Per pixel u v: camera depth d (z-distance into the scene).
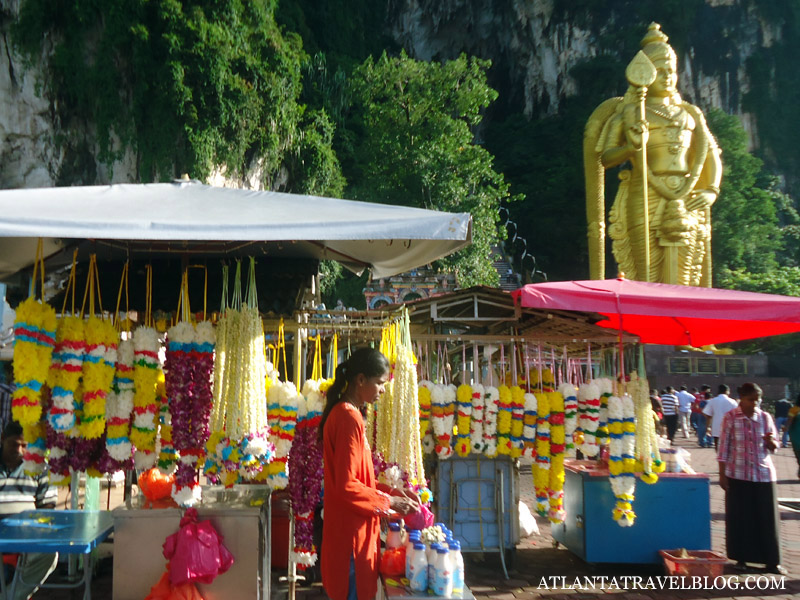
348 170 36.72
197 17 25.77
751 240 43.38
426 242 4.99
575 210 46.69
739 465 6.10
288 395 4.53
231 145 27.09
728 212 42.84
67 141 26.19
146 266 5.00
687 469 6.27
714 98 53.44
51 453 4.04
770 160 53.91
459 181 31.05
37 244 4.90
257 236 3.53
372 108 33.06
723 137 45.34
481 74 33.19
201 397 4.03
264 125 28.20
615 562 5.86
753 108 53.50
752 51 53.84
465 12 53.56
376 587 3.22
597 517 5.91
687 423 19.53
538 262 47.97
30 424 3.91
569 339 5.92
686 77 52.78
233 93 26.58
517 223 48.34
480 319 6.45
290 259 5.30
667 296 5.69
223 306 4.27
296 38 33.12
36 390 3.83
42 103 25.81
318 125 32.81
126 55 25.48
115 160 25.95
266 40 28.31
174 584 3.75
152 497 4.27
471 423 5.66
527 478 11.42
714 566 5.52
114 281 4.98
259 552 4.09
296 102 33.41
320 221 3.62
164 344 4.53
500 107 55.53
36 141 26.09
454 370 9.77
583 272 47.72
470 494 5.95
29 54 25.67
